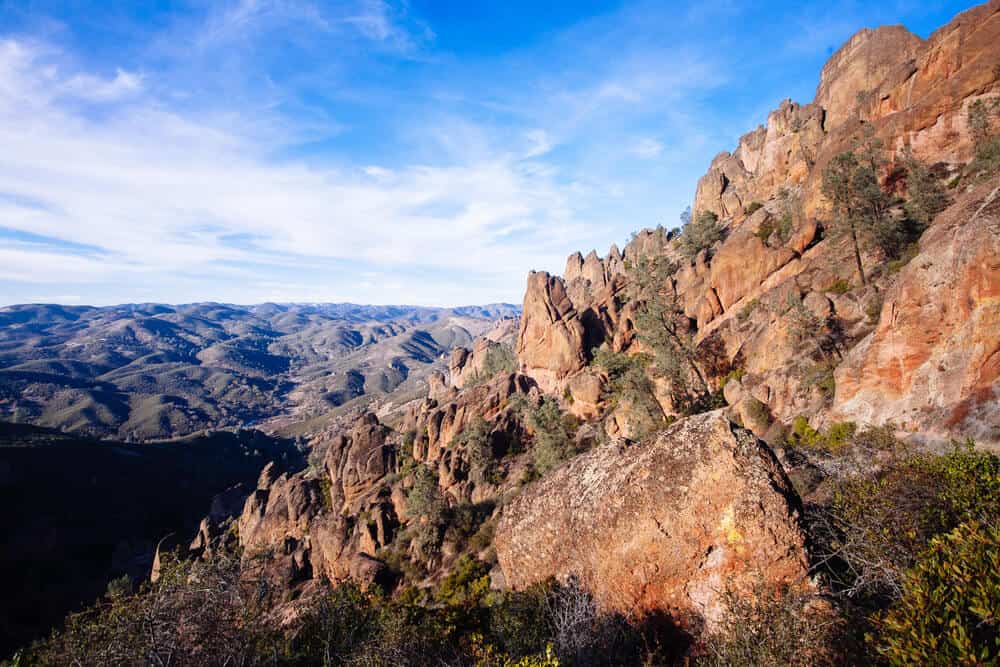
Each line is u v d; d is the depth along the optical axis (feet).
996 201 64.34
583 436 194.18
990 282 61.41
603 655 35.14
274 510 264.52
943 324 69.51
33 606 340.39
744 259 176.65
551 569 46.19
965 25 160.04
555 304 289.94
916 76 174.40
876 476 43.45
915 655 18.15
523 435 224.53
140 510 511.81
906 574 22.33
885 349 79.71
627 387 162.09
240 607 40.65
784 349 125.18
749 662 25.20
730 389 134.41
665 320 168.66
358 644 44.32
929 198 133.80
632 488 39.96
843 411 87.40
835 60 286.25
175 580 38.63
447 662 41.81
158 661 34.06
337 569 184.96
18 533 417.49
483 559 143.13
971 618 18.81
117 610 35.94
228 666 37.88
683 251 298.35
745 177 341.62
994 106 138.62
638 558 37.93
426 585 151.33
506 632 41.86
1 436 557.33
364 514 197.67
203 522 322.14
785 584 32.19
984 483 28.73
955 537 21.33
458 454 208.74
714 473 36.17
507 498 174.81
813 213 174.70
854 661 23.25
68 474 522.06
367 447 265.54
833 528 35.68
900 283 77.77
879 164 164.35
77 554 424.46
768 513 33.76
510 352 396.98
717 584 34.30
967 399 61.93
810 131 259.60
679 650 34.40
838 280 139.44
